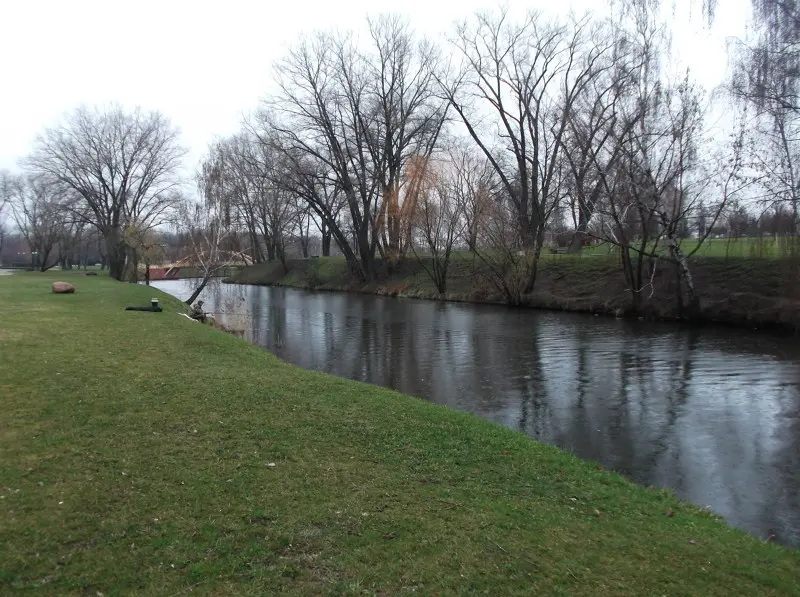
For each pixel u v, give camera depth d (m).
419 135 39.06
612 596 3.62
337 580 3.59
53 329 11.99
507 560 3.98
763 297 20.14
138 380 8.10
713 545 4.63
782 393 11.73
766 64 15.55
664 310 22.81
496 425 8.09
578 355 16.03
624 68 22.28
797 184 16.67
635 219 23.52
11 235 90.38
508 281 30.34
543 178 31.17
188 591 3.37
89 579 3.42
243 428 6.44
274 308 30.64
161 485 4.78
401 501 4.87
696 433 9.30
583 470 6.40
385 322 24.28
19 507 4.21
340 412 7.49
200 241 36.00
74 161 41.09
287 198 47.91
